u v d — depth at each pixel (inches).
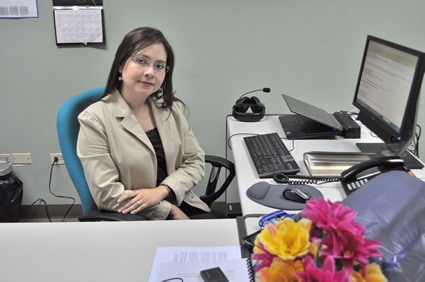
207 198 74.8
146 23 91.7
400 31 92.7
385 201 37.4
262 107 86.4
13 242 44.8
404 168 58.4
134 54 58.8
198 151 71.6
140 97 62.2
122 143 60.5
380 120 66.5
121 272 40.4
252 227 47.6
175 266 40.6
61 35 91.1
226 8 90.8
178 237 46.1
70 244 44.6
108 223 48.6
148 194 60.4
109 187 58.3
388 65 64.9
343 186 56.7
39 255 42.8
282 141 72.5
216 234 46.7
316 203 26.3
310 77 96.7
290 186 56.4
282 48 94.1
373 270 25.5
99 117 59.1
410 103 57.6
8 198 98.2
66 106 60.1
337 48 94.1
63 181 104.1
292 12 91.2
